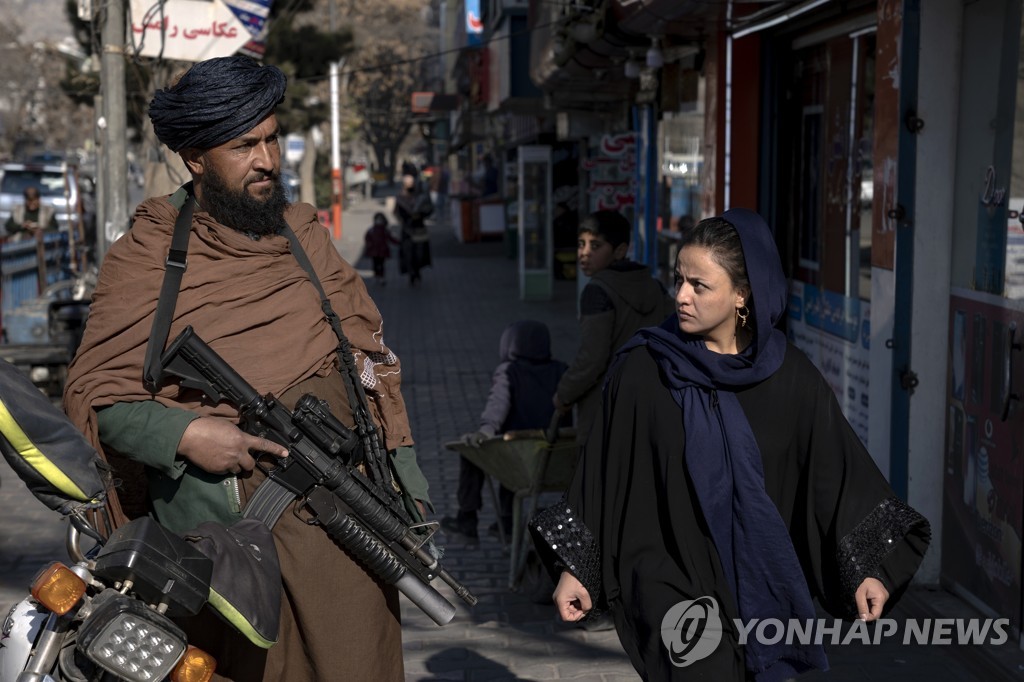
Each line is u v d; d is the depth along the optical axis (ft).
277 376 8.80
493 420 18.66
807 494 8.95
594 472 9.31
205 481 8.73
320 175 156.56
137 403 8.62
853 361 20.45
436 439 30.04
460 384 38.45
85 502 8.07
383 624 9.29
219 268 8.80
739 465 8.75
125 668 7.52
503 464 17.67
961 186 16.11
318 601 8.86
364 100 245.65
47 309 36.45
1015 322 14.32
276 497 8.75
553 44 38.65
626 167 42.01
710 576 8.95
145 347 8.64
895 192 16.42
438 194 163.02
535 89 61.77
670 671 8.91
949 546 16.52
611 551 9.22
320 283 9.27
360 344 9.42
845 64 21.27
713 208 25.66
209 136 8.64
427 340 49.16
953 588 16.40
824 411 8.91
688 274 8.92
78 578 7.61
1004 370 14.64
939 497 16.79
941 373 16.62
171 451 8.38
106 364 8.66
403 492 9.68
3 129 212.02
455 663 15.26
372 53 224.94
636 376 9.24
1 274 42.73
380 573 9.04
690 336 9.19
